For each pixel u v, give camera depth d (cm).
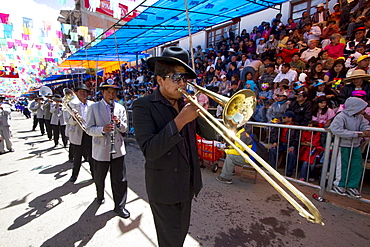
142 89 1059
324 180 302
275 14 802
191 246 213
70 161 509
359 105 283
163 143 119
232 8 647
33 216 273
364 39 490
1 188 360
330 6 667
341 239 222
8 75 1328
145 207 292
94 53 1057
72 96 398
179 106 159
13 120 1677
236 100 136
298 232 234
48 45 792
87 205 299
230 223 251
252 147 363
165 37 927
